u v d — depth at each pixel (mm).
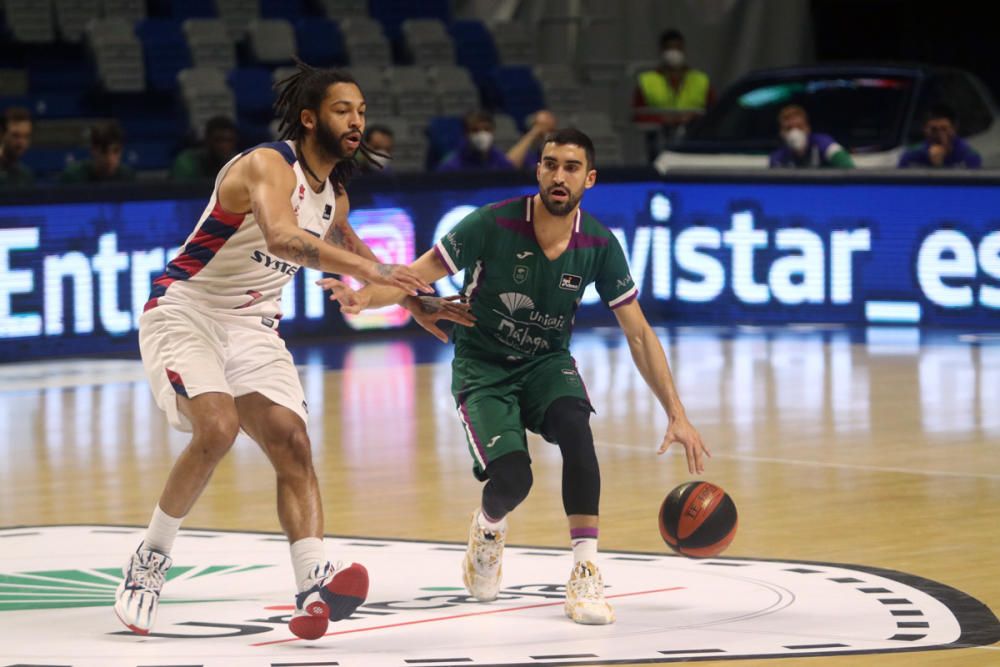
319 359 21438
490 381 9539
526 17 35188
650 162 30891
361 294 9062
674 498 9336
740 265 24844
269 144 8633
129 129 29203
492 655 8109
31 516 12242
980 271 23500
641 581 9984
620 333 24156
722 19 36438
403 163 29625
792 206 24516
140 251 21516
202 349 8766
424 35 32406
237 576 10141
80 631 8711
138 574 8633
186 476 8570
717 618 8961
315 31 31562
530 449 15250
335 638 8523
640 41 35688
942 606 9234
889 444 15305
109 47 29391
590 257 9484
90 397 18312
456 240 9367
